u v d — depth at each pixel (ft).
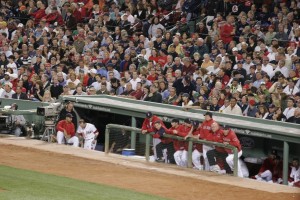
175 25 358.02
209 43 328.29
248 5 346.13
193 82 298.56
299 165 241.35
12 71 349.41
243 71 294.66
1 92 325.42
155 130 252.21
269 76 291.79
